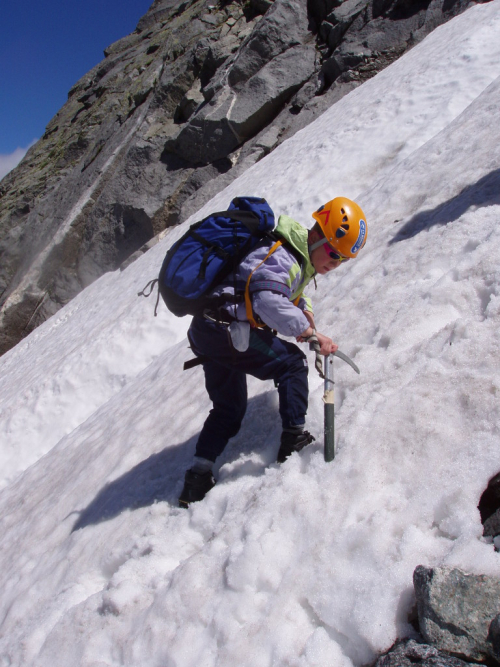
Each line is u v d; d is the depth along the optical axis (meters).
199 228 2.90
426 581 1.80
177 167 18.48
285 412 2.92
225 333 2.88
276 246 2.78
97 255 19.31
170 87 19.94
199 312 2.88
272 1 20.41
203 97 19.00
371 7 16.14
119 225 18.89
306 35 17.72
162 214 18.08
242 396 3.24
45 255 20.08
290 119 16.36
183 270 2.84
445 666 1.67
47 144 27.39
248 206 2.90
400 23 15.45
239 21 21.08
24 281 20.28
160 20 28.83
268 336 2.93
